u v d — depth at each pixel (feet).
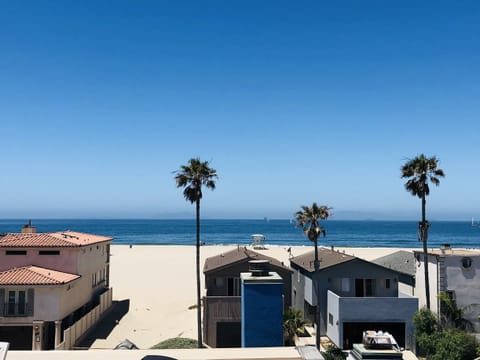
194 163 124.98
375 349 47.60
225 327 120.47
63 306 118.42
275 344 79.05
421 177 128.16
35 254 131.23
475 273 126.41
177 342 115.03
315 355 38.52
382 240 643.45
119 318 148.36
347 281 132.16
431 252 136.05
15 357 38.11
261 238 435.12
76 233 162.71
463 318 123.24
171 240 615.57
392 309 118.73
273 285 80.07
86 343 121.90
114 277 222.89
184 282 209.77
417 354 115.75
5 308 114.62
